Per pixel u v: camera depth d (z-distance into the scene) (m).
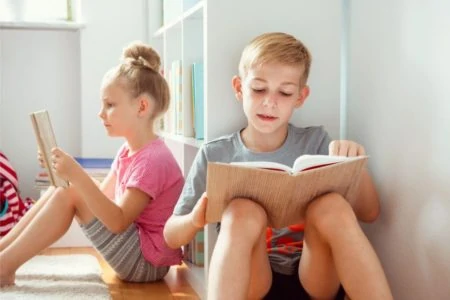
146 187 2.18
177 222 1.65
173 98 2.53
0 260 2.06
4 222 2.64
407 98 1.56
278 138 1.72
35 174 3.23
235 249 1.30
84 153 3.17
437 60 1.43
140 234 2.22
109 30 3.17
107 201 2.09
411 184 1.55
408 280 1.58
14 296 1.94
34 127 1.97
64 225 2.12
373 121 1.73
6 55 3.19
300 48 1.65
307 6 1.88
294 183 1.36
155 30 3.15
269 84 1.60
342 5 1.91
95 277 2.24
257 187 1.38
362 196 1.63
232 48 1.83
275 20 1.86
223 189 1.39
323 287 1.49
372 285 1.28
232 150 1.74
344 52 1.93
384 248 1.70
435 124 1.45
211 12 1.82
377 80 1.71
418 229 1.52
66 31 3.23
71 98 3.25
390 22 1.64
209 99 1.83
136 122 2.29
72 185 2.12
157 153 2.26
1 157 2.70
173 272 2.43
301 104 1.72
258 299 1.51
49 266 2.38
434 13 1.44
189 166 2.47
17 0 3.15
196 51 2.29
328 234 1.34
